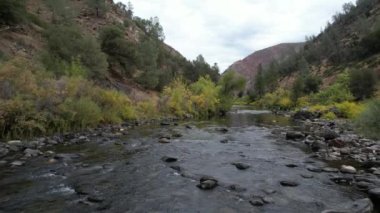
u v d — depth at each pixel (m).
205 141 20.45
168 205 8.83
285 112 59.44
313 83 84.50
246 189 10.37
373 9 156.88
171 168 13.06
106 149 16.84
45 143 17.59
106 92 28.83
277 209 8.58
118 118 28.88
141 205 8.80
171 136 22.28
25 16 46.31
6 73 19.80
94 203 8.86
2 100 17.66
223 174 12.28
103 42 59.16
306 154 16.33
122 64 60.88
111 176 11.70
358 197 9.46
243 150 17.44
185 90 49.81
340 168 13.06
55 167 12.70
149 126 29.11
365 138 20.67
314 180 11.42
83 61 45.66
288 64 170.12
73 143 18.31
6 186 10.17
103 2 97.62
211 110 50.34
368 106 20.05
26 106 18.52
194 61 102.50
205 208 8.64
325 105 54.22
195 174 12.18
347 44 134.00
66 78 26.38
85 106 23.11
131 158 14.84
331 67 123.38
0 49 34.38
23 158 13.93
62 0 73.75
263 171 12.78
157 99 44.59
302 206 8.80
